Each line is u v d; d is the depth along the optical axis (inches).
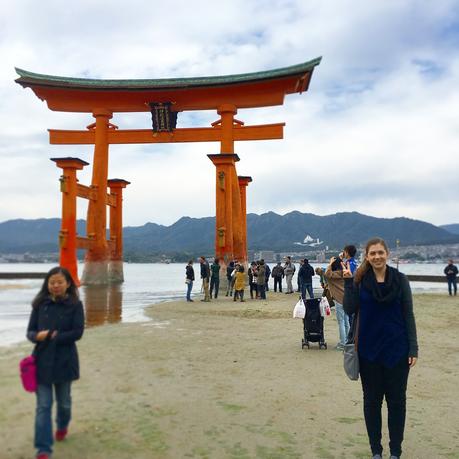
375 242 176.2
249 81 1397.6
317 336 412.8
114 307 796.6
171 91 1444.4
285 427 219.5
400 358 171.0
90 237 1492.4
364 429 217.6
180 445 196.1
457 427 221.0
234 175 1517.0
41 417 173.2
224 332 513.0
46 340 179.0
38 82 1425.9
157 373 323.0
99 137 1503.4
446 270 1058.1
